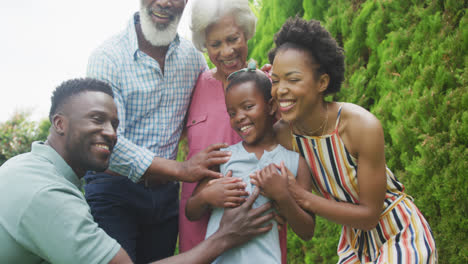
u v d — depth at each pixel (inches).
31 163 57.1
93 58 83.0
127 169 79.4
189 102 92.0
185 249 83.3
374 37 98.6
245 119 72.4
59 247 53.2
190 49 91.5
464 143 78.9
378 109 94.3
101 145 60.7
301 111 66.0
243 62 84.6
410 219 70.5
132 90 83.7
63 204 54.2
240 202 69.2
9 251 54.1
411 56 90.7
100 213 84.3
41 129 257.3
